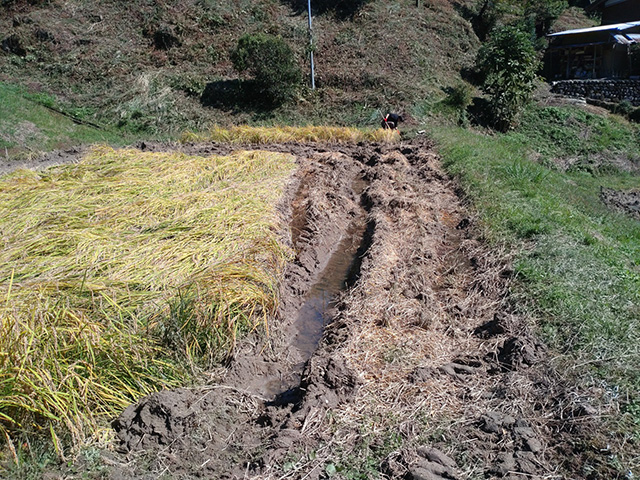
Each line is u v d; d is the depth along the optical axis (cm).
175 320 502
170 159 1133
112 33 2467
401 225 884
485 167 1183
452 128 2003
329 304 668
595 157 2158
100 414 414
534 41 3012
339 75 2303
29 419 388
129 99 2177
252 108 2192
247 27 2558
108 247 639
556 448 386
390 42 2536
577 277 614
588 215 1023
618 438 383
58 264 586
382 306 611
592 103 2558
